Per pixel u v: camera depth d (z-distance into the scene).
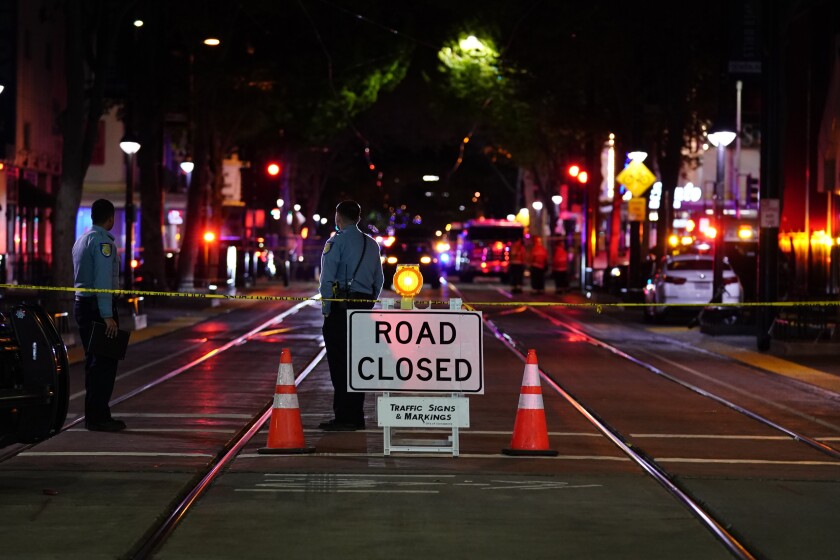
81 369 52.56
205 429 35.66
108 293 34.66
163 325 83.12
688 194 165.12
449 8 133.38
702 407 42.41
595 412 40.69
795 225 104.25
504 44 129.25
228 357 59.81
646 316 92.50
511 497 26.34
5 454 31.06
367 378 31.34
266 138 156.25
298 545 22.12
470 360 31.34
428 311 31.52
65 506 24.98
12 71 120.81
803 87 103.06
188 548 21.86
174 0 107.25
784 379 52.66
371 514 24.62
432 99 166.50
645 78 112.62
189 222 119.31
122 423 35.38
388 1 137.75
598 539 22.78
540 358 61.12
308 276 184.50
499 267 187.50
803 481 28.59
